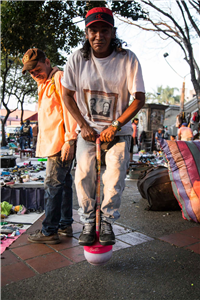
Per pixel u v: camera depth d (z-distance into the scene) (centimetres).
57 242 292
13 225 344
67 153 272
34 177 559
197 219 359
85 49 212
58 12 916
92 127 226
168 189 416
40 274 229
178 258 262
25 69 280
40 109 295
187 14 1059
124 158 218
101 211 221
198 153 379
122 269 240
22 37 902
